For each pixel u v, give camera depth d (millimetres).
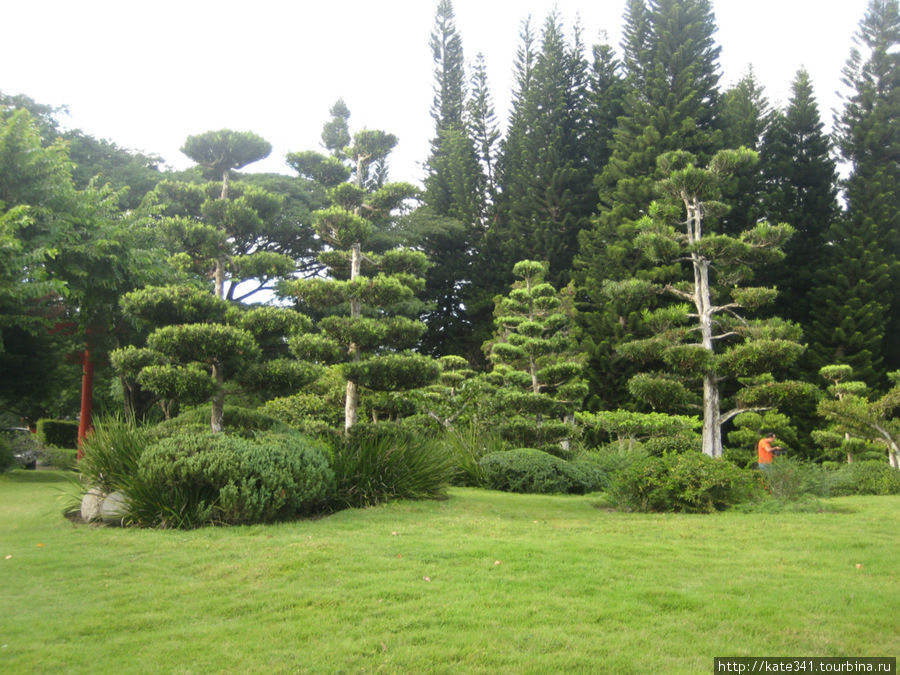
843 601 5004
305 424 12172
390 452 10336
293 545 6566
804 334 26641
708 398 14391
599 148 33312
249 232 13914
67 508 9344
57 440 28078
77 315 17891
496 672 3746
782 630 4406
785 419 21422
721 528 7992
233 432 9680
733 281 15961
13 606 4977
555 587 5277
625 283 16031
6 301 14633
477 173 35656
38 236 15023
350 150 14695
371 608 4797
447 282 35219
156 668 3840
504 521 8516
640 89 29438
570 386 18281
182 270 14055
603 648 4082
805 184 29016
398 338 12438
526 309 18703
